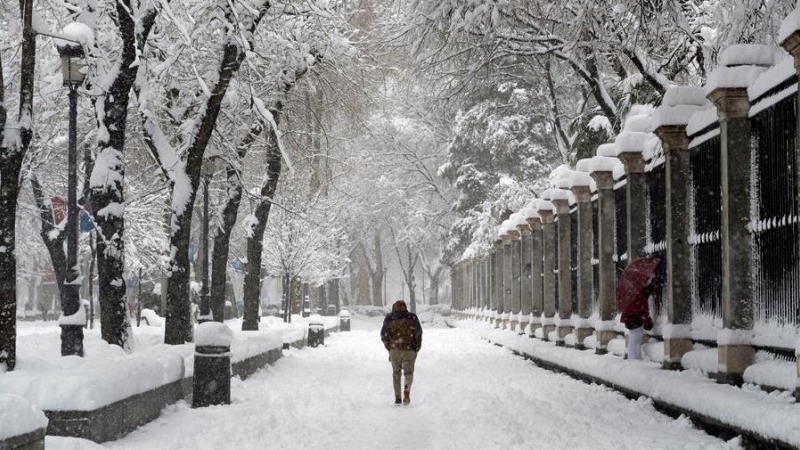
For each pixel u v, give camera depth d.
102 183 15.76
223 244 24.00
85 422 9.46
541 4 16.98
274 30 22.17
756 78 10.66
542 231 25.78
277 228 40.84
